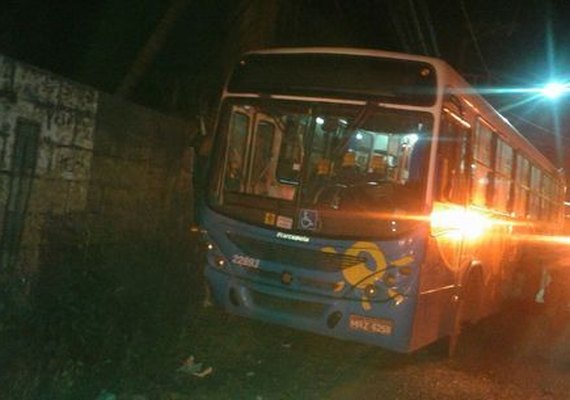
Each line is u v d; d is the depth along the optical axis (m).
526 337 11.02
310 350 8.16
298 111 7.43
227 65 11.84
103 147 8.56
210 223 7.68
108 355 6.42
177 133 10.31
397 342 7.04
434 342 8.68
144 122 9.44
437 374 8.02
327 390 6.90
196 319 8.18
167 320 7.70
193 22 11.72
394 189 7.05
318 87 7.37
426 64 7.11
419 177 6.96
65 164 7.80
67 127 7.76
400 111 7.07
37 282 7.23
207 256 7.76
